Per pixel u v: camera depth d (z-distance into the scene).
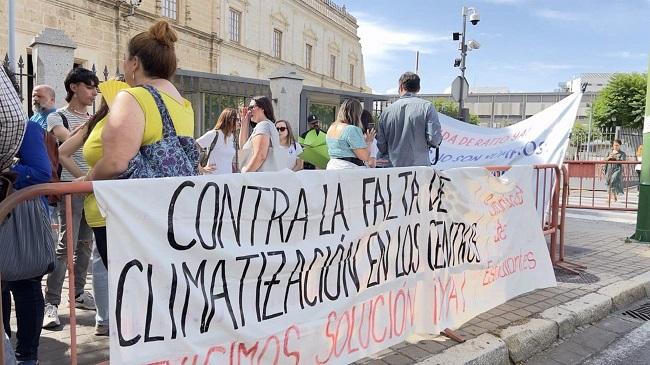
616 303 4.83
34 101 4.46
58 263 3.59
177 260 2.31
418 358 3.37
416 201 3.59
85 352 3.21
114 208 2.11
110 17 18.70
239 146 6.04
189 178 2.33
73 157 3.93
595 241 7.38
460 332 3.85
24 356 2.78
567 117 6.21
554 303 4.57
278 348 2.74
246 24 28.69
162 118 2.51
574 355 3.85
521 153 6.49
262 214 2.63
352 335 3.17
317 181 2.91
